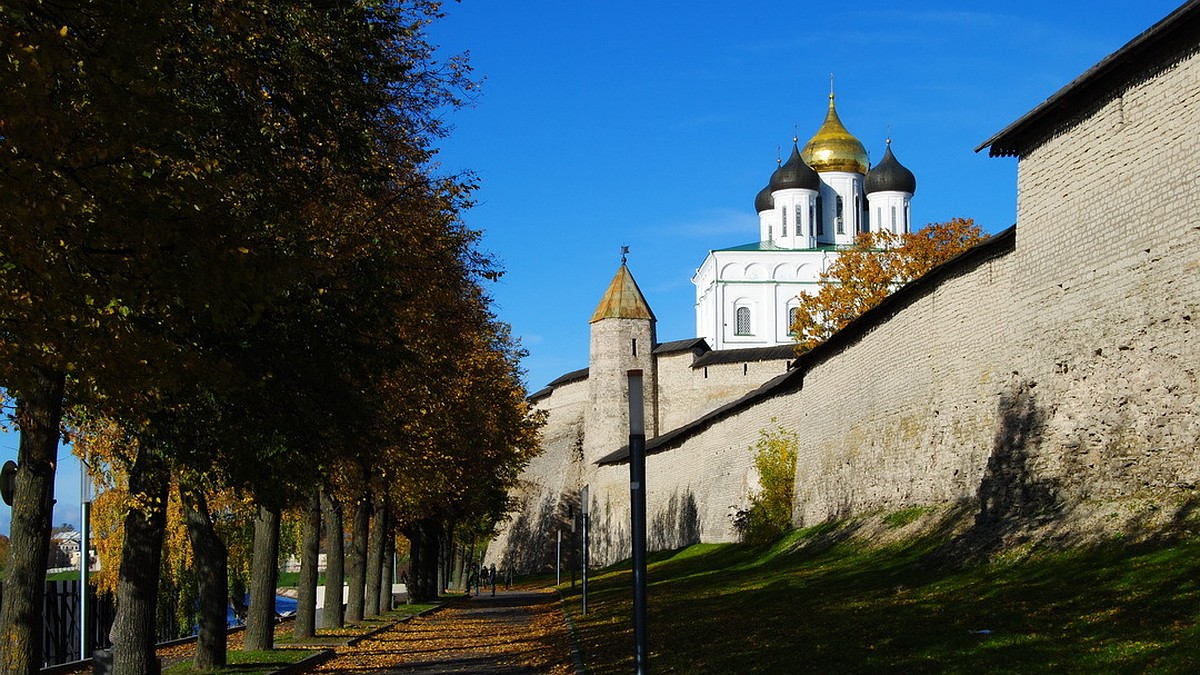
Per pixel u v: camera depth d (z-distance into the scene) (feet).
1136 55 73.87
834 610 72.54
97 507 98.73
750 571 127.44
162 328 45.60
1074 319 83.10
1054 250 86.48
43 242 38.34
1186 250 70.08
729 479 190.80
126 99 37.73
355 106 53.93
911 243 206.18
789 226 349.20
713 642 65.82
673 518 223.10
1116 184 78.02
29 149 34.68
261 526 80.84
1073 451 81.35
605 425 300.81
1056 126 86.28
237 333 50.78
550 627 99.76
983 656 47.85
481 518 223.51
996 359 98.02
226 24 48.37
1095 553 68.44
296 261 42.93
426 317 80.89
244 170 50.78
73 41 37.63
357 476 93.25
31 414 45.60
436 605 154.40
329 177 60.75
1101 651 44.93
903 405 120.16
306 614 93.15
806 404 156.87
